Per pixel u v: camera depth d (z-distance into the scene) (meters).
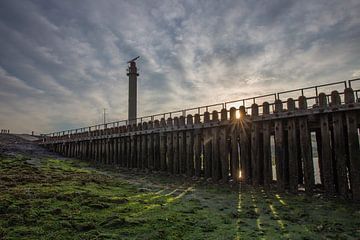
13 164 28.48
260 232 10.73
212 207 15.23
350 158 16.91
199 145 26.69
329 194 17.62
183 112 28.58
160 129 31.11
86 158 47.28
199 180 25.66
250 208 15.02
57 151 56.16
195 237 10.06
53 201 14.15
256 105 22.39
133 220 11.45
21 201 13.72
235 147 23.50
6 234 9.62
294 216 13.32
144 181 25.62
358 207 15.04
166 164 30.69
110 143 41.12
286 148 21.34
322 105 18.28
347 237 10.38
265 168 21.23
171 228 10.84
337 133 17.59
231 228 11.23
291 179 19.55
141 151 34.41
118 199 15.19
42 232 9.93
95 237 9.56
